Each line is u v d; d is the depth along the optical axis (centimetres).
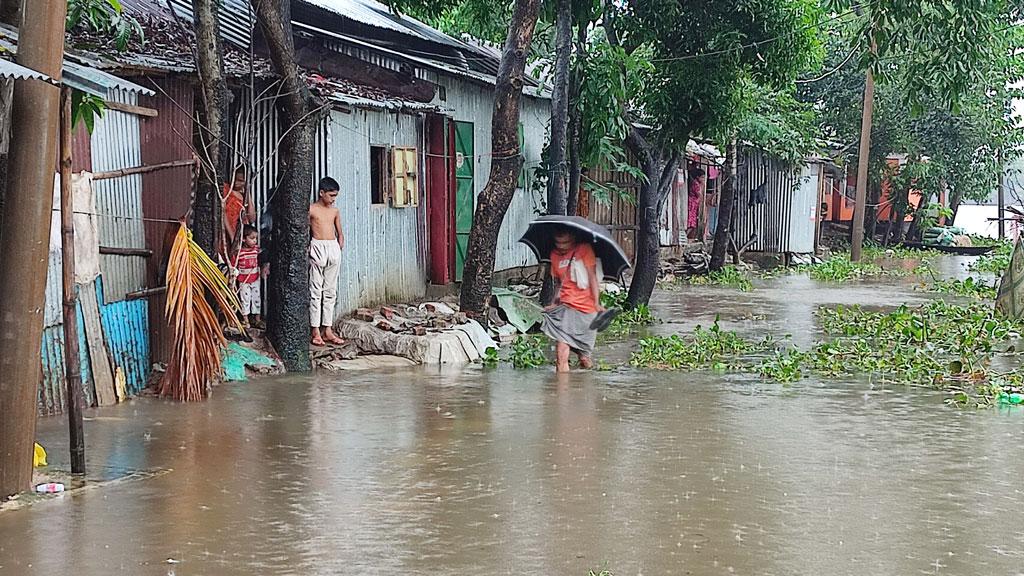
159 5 1314
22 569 541
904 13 1586
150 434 839
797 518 638
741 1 1688
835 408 977
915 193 3778
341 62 1441
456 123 1697
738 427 892
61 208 705
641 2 1695
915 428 892
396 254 1499
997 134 3547
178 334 972
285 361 1148
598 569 547
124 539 589
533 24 1373
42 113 647
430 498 675
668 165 1747
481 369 1199
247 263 1167
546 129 1959
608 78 1623
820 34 2120
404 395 1027
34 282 659
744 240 2883
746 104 1989
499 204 1396
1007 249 3462
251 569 544
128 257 970
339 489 694
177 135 1029
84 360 912
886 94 3316
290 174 1135
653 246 1691
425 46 1667
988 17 1695
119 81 708
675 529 614
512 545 584
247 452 789
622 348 1369
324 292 1238
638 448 814
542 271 1925
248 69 1144
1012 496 691
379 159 1468
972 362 1245
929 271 2652
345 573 539
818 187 3247
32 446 681
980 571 552
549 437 849
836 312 1744
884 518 640
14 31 772
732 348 1352
